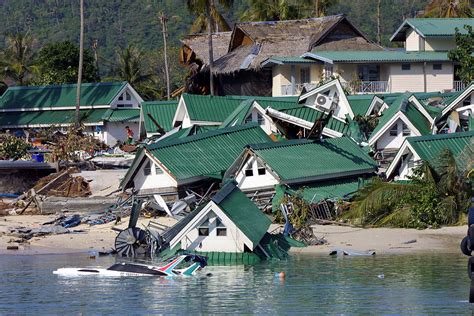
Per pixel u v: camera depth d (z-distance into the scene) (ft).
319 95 641.40
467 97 626.64
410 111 625.00
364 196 495.00
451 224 476.13
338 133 614.75
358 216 487.61
